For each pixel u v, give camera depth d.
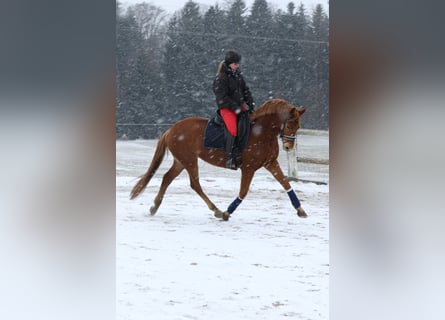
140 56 18.27
